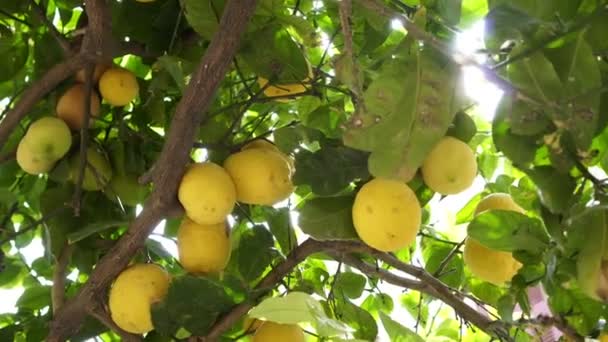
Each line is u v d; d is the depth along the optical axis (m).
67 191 1.53
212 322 1.33
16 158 1.57
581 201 1.26
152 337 1.44
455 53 1.12
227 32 1.26
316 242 1.42
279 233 1.53
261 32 1.41
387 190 1.27
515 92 1.12
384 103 1.18
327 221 1.32
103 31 1.43
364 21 1.52
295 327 1.36
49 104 1.57
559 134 1.20
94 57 1.46
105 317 1.39
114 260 1.36
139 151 1.56
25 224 1.73
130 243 1.35
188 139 1.30
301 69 1.43
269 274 1.42
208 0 1.40
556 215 1.25
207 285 1.31
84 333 1.50
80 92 1.54
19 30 1.63
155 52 1.53
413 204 1.28
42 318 1.60
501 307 1.34
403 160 1.18
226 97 1.60
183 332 1.41
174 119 1.29
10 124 1.47
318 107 1.51
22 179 1.67
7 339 1.60
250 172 1.35
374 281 1.73
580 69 1.18
